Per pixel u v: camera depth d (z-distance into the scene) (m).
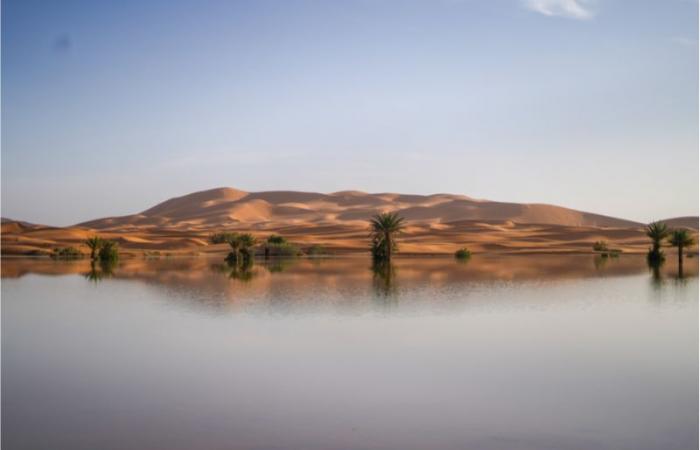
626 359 17.31
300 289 35.53
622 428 11.66
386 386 14.52
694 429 11.61
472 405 13.06
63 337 20.94
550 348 18.80
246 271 51.59
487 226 159.00
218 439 11.09
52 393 14.01
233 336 20.77
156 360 17.28
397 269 54.28
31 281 42.66
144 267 58.50
